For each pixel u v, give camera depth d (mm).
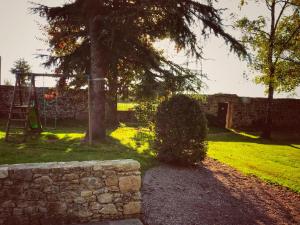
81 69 12750
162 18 12242
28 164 5406
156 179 7930
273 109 24922
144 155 10242
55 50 14242
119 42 11883
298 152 14648
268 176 9594
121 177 5633
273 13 18781
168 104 9805
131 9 10766
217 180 8617
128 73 14008
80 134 13812
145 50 12469
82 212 5426
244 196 7539
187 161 9648
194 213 6180
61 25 12703
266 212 6672
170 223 5656
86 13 11750
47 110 19047
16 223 5133
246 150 14367
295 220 6371
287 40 18172
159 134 9773
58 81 12742
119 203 5625
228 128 23406
